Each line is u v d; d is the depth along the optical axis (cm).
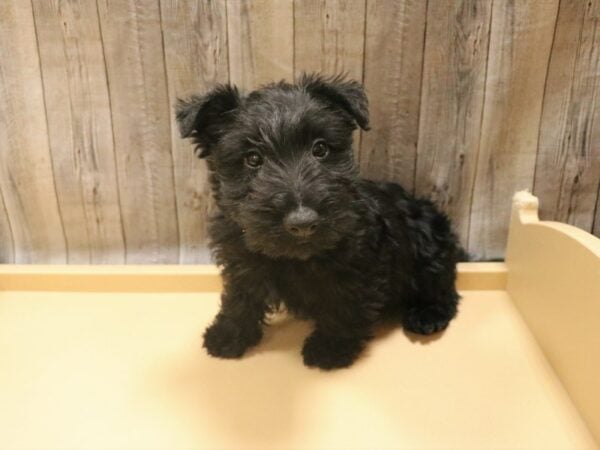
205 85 40
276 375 36
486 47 38
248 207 30
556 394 34
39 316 42
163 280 44
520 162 42
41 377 35
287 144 31
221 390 34
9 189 44
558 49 38
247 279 36
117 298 44
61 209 45
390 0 38
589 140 41
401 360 37
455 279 42
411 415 32
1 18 38
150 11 38
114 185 44
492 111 40
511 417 32
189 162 43
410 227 40
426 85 40
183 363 37
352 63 40
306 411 33
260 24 39
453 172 43
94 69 40
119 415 32
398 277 39
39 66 39
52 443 31
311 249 30
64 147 42
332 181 31
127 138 42
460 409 32
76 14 38
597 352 30
